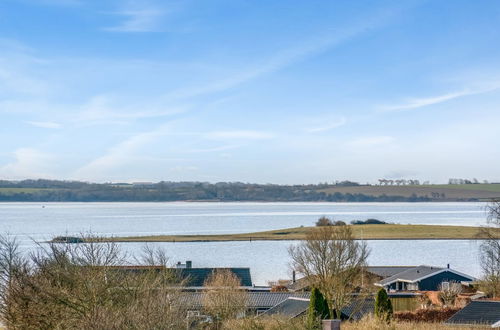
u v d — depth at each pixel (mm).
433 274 82812
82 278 30594
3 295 32031
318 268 63500
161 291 29781
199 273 76000
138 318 25375
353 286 64875
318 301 45250
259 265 117125
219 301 51281
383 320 39562
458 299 69062
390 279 83250
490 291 73875
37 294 30391
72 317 30062
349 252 65688
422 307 65000
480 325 38500
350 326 39531
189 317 36062
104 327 25094
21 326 30938
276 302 57719
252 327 31469
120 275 32000
